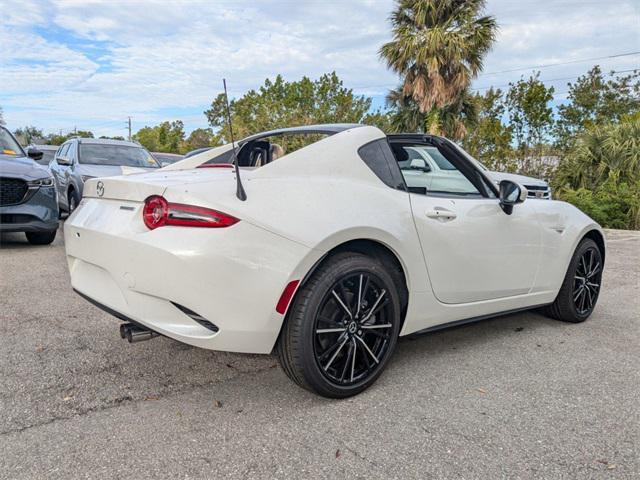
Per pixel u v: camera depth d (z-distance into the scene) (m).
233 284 2.20
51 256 6.03
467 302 3.18
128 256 2.32
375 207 2.67
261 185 2.41
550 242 3.68
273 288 2.27
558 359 3.21
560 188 14.40
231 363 3.02
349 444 2.15
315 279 2.41
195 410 2.42
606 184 13.22
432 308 2.97
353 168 2.76
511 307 3.52
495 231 3.25
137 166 8.74
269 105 30.77
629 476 1.96
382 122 29.12
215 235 2.18
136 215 2.37
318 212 2.45
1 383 2.66
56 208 6.53
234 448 2.10
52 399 2.50
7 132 7.20
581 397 2.65
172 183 2.32
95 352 3.13
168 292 2.22
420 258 2.83
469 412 2.46
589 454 2.11
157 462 1.99
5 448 2.05
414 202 2.87
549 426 2.34
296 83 30.34
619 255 7.70
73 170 8.15
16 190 6.12
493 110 20.62
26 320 3.70
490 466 2.01
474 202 3.20
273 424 2.30
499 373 2.96
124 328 2.52
